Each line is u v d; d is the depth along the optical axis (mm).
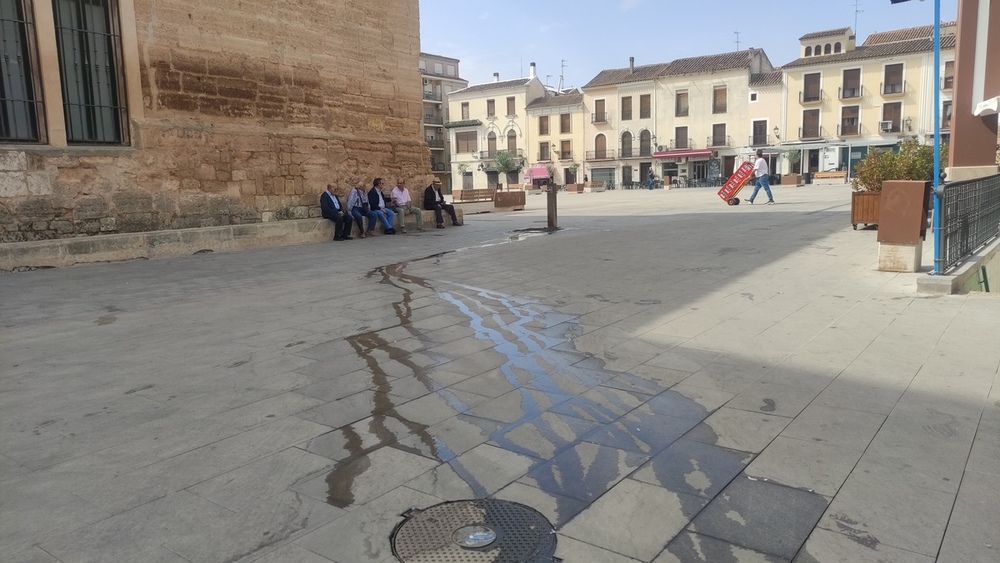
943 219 6559
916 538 2408
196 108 11680
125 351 5266
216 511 2732
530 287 7691
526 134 66875
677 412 3734
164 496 2869
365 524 2609
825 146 52406
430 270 9211
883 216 7703
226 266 9922
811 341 5051
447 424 3646
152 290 7910
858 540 2410
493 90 67938
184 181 11477
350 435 3520
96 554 2420
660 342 5199
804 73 52750
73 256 9906
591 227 15055
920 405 3688
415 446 3361
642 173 61531
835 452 3146
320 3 13734
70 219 10070
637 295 7039
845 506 2654
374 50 15031
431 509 2721
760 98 54938
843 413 3623
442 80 73062
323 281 8469
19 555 2418
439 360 4879
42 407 4020
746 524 2541
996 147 12797
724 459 3113
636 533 2500
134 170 10789
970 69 12797
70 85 10156
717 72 56188
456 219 17234
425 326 5938
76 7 10156
